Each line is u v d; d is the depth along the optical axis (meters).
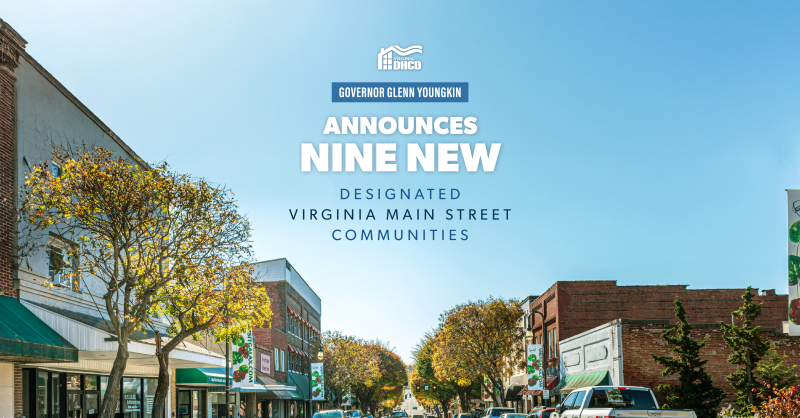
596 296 49.91
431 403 160.00
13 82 20.88
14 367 20.38
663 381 32.94
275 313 64.94
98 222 19.36
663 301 50.19
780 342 32.53
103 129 27.09
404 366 129.75
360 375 80.50
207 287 20.83
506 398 60.53
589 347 38.72
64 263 21.81
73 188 18.97
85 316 24.34
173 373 35.62
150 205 19.72
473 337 55.16
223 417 45.84
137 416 31.30
